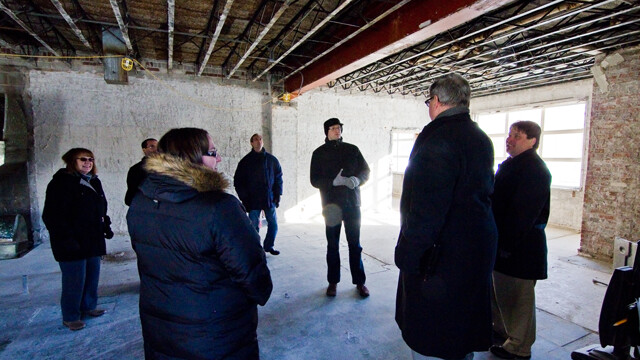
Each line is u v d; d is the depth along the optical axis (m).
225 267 1.04
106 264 3.65
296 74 5.24
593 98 4.03
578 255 4.16
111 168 4.86
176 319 1.02
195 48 4.50
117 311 2.57
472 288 1.28
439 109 1.35
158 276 1.04
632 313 1.62
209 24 3.63
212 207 1.00
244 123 5.64
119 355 2.03
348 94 6.53
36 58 4.40
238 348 1.09
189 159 1.08
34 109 4.44
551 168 6.20
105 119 4.79
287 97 5.65
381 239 4.81
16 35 4.04
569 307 2.69
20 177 4.39
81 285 2.30
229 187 1.12
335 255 2.84
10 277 3.26
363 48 3.53
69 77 4.58
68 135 4.62
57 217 2.12
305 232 5.26
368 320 2.46
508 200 1.86
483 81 5.73
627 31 3.34
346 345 2.15
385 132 6.93
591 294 2.95
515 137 1.89
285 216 6.06
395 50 3.29
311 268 3.58
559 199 5.98
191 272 1.00
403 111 7.08
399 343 2.18
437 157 1.22
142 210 1.05
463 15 2.41
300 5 3.17
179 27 3.74
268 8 3.24
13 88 4.32
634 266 1.61
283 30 3.82
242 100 5.61
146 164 1.05
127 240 4.62
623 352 1.66
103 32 3.78
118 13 2.74
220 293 1.04
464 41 3.81
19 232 4.07
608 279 3.30
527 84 6.01
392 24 3.05
